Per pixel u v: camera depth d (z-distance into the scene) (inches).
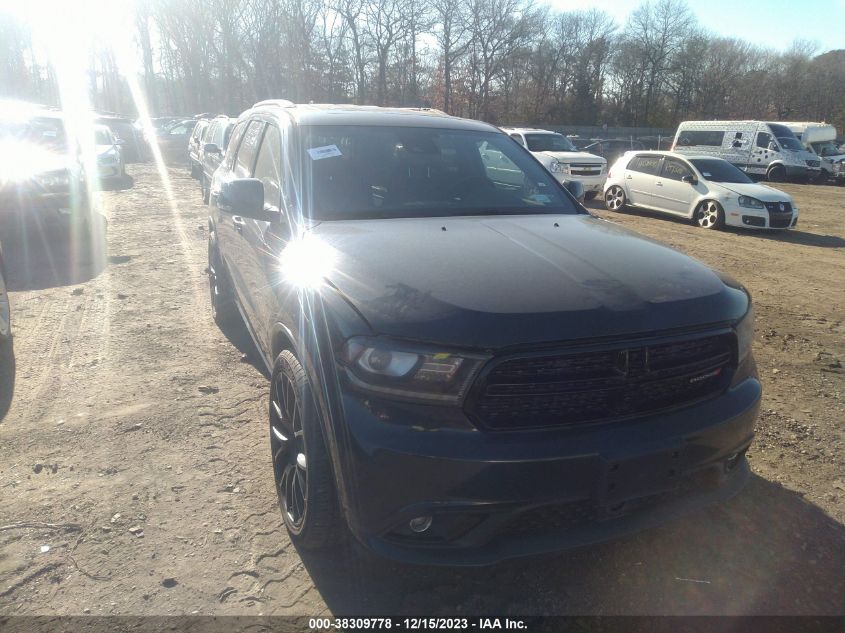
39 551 115.2
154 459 146.0
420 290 96.9
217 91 1923.0
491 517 90.9
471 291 96.6
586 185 697.0
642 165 611.8
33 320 242.4
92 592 105.9
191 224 455.2
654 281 105.3
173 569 111.3
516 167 164.9
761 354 226.7
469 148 163.0
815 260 419.8
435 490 89.1
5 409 169.8
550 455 89.4
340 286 101.6
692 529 124.4
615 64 2834.6
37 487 134.6
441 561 92.0
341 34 1959.9
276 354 128.6
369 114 165.5
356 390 93.0
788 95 2780.5
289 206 135.6
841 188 989.2
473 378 89.0
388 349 90.8
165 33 1926.7
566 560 115.4
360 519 93.5
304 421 104.8
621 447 92.4
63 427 160.1
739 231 536.7
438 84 2266.2
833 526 125.8
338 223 128.4
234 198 135.3
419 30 2090.3
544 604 105.4
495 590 108.3
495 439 89.7
